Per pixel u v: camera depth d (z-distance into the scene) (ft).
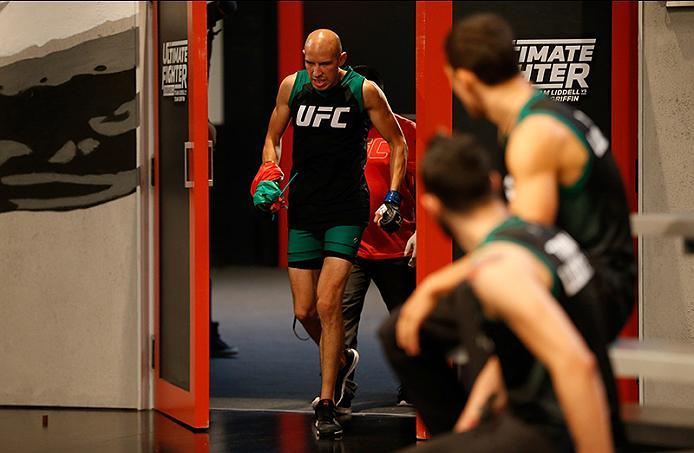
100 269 36.99
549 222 18.29
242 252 82.94
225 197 81.61
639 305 31.81
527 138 18.42
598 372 17.70
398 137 34.01
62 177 37.04
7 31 37.24
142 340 37.01
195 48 33.04
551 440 17.17
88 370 37.29
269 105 79.46
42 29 36.96
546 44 31.99
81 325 37.24
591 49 31.89
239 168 81.20
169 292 36.19
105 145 36.65
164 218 36.40
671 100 31.50
